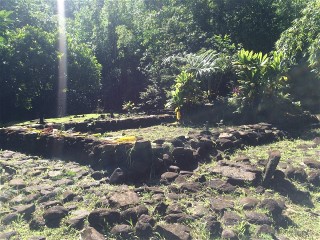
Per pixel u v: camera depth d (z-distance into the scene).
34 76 18.06
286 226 3.80
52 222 4.02
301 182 4.91
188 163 5.63
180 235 3.53
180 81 11.23
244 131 7.40
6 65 17.34
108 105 24.42
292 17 17.50
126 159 5.43
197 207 4.15
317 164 5.43
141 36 23.70
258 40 17.67
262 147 6.88
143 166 5.23
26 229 3.96
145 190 4.69
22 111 19.89
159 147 5.64
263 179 4.84
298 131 8.30
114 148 5.68
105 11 27.55
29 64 17.72
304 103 11.46
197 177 5.04
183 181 4.96
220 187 4.70
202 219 3.83
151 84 19.73
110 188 4.95
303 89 11.45
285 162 5.74
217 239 3.52
